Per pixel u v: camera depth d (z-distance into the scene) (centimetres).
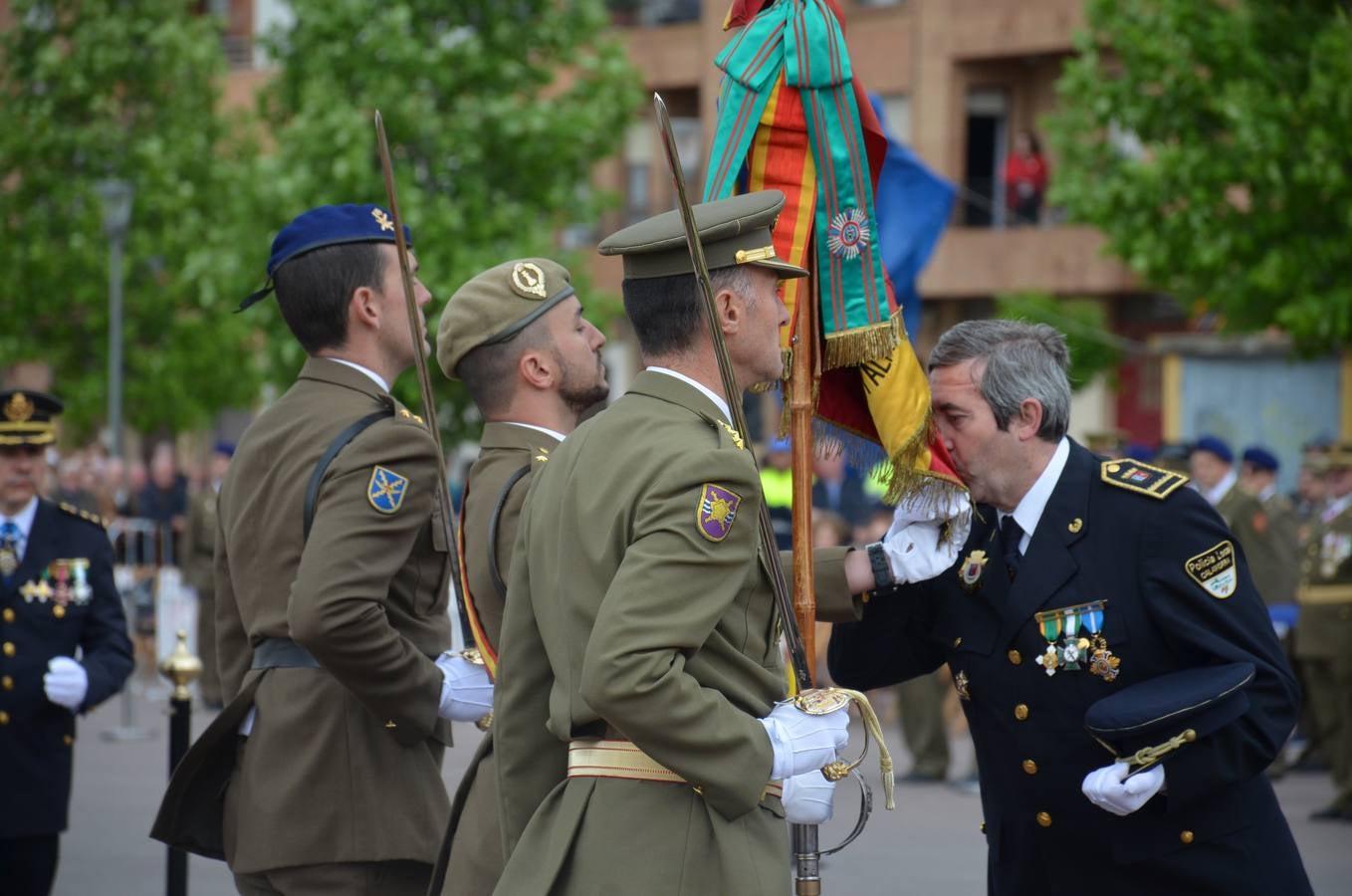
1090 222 3762
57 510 1321
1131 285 5119
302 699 902
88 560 1312
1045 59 5350
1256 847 783
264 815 898
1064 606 782
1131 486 785
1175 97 3522
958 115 5388
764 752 648
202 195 5197
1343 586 2331
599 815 673
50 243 5097
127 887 1753
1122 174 3609
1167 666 775
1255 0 3428
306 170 3425
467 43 3500
